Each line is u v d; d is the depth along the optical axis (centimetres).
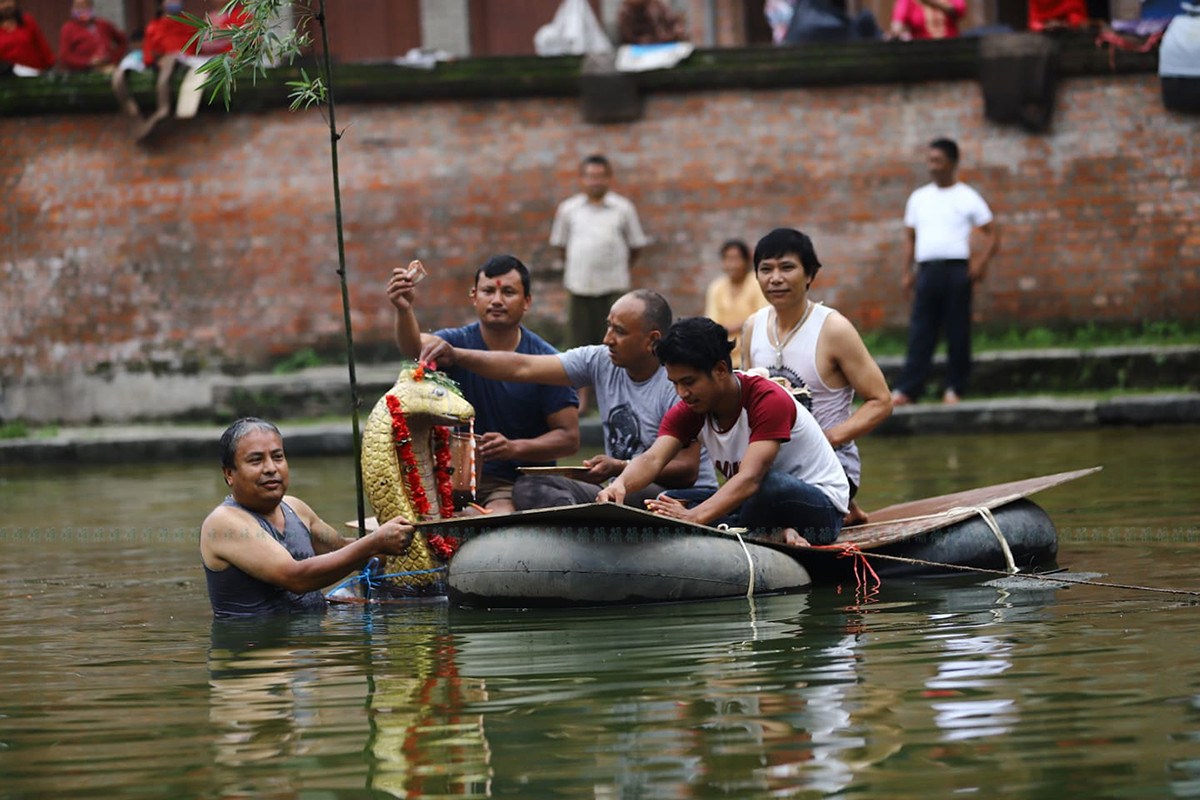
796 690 661
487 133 2336
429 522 909
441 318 2356
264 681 722
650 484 991
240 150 2358
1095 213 2253
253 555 898
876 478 1485
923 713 618
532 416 1093
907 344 2272
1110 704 620
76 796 552
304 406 2269
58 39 2850
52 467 2073
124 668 764
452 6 2861
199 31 1005
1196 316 2241
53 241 2378
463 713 644
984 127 2266
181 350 2373
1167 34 2208
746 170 2311
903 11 2356
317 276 2358
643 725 614
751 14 2864
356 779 559
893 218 2288
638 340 1005
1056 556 1009
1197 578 907
